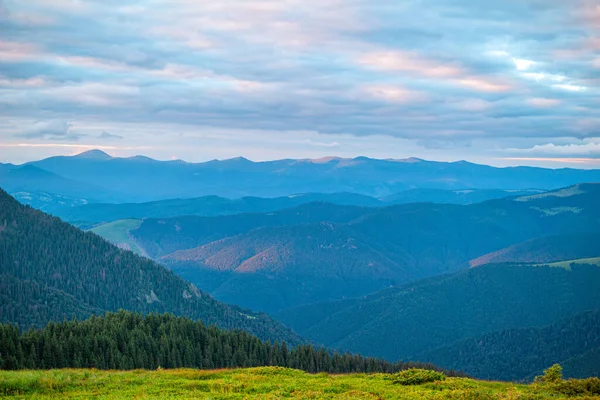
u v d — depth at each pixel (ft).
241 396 184.65
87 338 387.14
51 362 360.69
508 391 195.83
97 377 212.64
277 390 194.70
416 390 197.98
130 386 201.36
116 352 387.14
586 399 179.42
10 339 360.69
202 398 180.14
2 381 193.77
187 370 248.11
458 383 209.77
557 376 207.62
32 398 181.88
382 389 198.70
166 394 187.01
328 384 207.21
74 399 181.47
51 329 402.93
